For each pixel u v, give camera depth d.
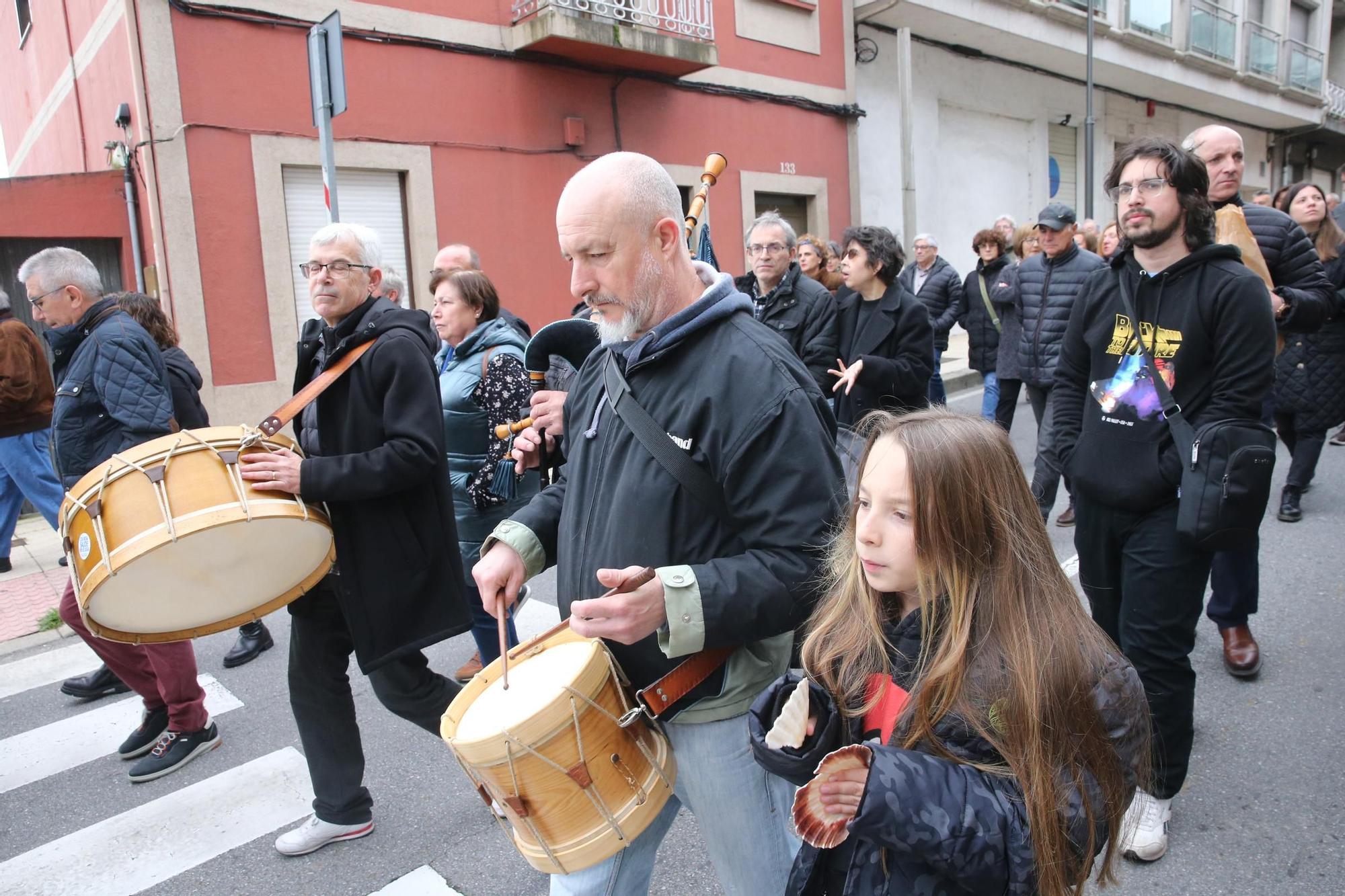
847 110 12.76
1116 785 1.19
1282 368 5.15
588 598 1.64
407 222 8.65
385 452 2.40
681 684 1.57
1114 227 6.30
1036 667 1.17
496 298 3.71
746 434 1.49
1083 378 2.74
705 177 2.22
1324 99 23.16
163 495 2.10
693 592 1.42
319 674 2.68
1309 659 3.59
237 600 2.37
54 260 3.49
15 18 11.89
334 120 8.00
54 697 4.11
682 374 1.56
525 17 9.09
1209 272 2.39
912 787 1.09
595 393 1.73
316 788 2.77
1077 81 17.28
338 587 2.54
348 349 2.55
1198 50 18.52
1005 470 1.24
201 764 3.37
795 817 1.15
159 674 3.32
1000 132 15.90
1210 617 3.57
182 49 7.14
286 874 2.67
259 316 7.66
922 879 1.19
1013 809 1.12
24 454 5.55
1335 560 4.65
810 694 1.32
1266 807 2.66
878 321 4.12
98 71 8.45
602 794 1.52
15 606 5.28
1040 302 5.34
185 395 4.28
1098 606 2.69
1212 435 2.30
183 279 7.24
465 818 2.91
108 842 2.91
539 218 9.52
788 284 4.48
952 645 1.20
